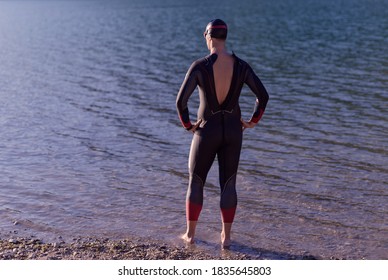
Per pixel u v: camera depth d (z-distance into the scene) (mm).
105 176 9758
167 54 27562
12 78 21656
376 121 13680
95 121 14281
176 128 13406
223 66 6484
